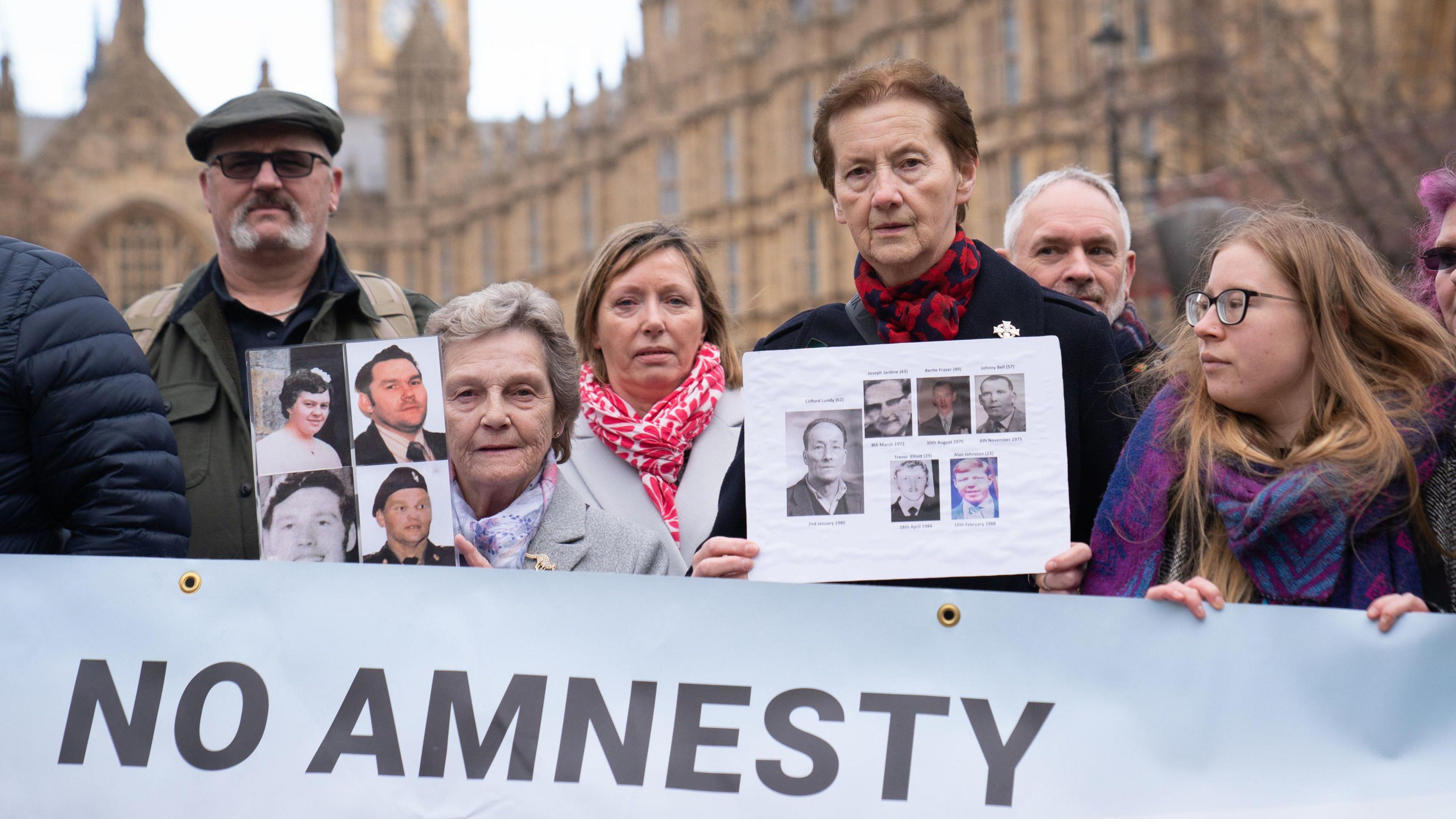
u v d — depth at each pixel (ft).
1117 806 10.82
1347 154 65.10
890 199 12.33
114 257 287.28
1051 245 17.90
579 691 11.27
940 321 12.53
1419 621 10.66
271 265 17.85
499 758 11.19
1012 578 12.87
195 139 17.85
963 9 132.87
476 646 11.35
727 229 180.75
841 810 11.02
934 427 11.82
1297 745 10.73
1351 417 11.03
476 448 13.35
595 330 17.03
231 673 11.32
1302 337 11.30
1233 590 11.25
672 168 197.67
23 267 12.00
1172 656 10.98
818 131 13.15
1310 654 10.80
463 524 13.56
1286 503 10.80
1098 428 12.64
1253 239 11.53
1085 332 12.74
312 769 11.19
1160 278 57.62
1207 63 88.33
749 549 11.76
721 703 11.23
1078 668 11.07
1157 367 12.99
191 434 16.61
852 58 156.76
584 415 16.61
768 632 11.32
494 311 13.42
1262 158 67.31
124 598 11.44
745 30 179.52
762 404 11.91
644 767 11.15
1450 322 13.10
